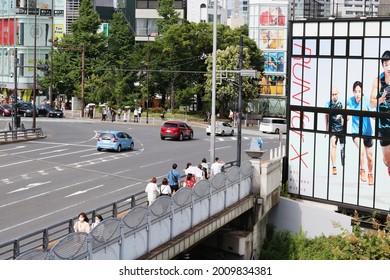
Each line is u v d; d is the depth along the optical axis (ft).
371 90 124.06
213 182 96.53
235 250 107.96
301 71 132.87
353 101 126.41
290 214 130.52
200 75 323.16
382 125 123.03
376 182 124.57
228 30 330.13
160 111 324.60
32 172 137.90
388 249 78.74
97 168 145.79
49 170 141.18
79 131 231.71
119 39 349.41
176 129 211.61
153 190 88.53
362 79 124.98
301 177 134.31
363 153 125.80
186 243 83.35
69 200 109.19
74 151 174.29
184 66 321.11
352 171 127.54
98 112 324.19
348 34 126.11
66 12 386.11
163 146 193.77
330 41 128.57
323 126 130.93
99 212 97.66
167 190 89.71
